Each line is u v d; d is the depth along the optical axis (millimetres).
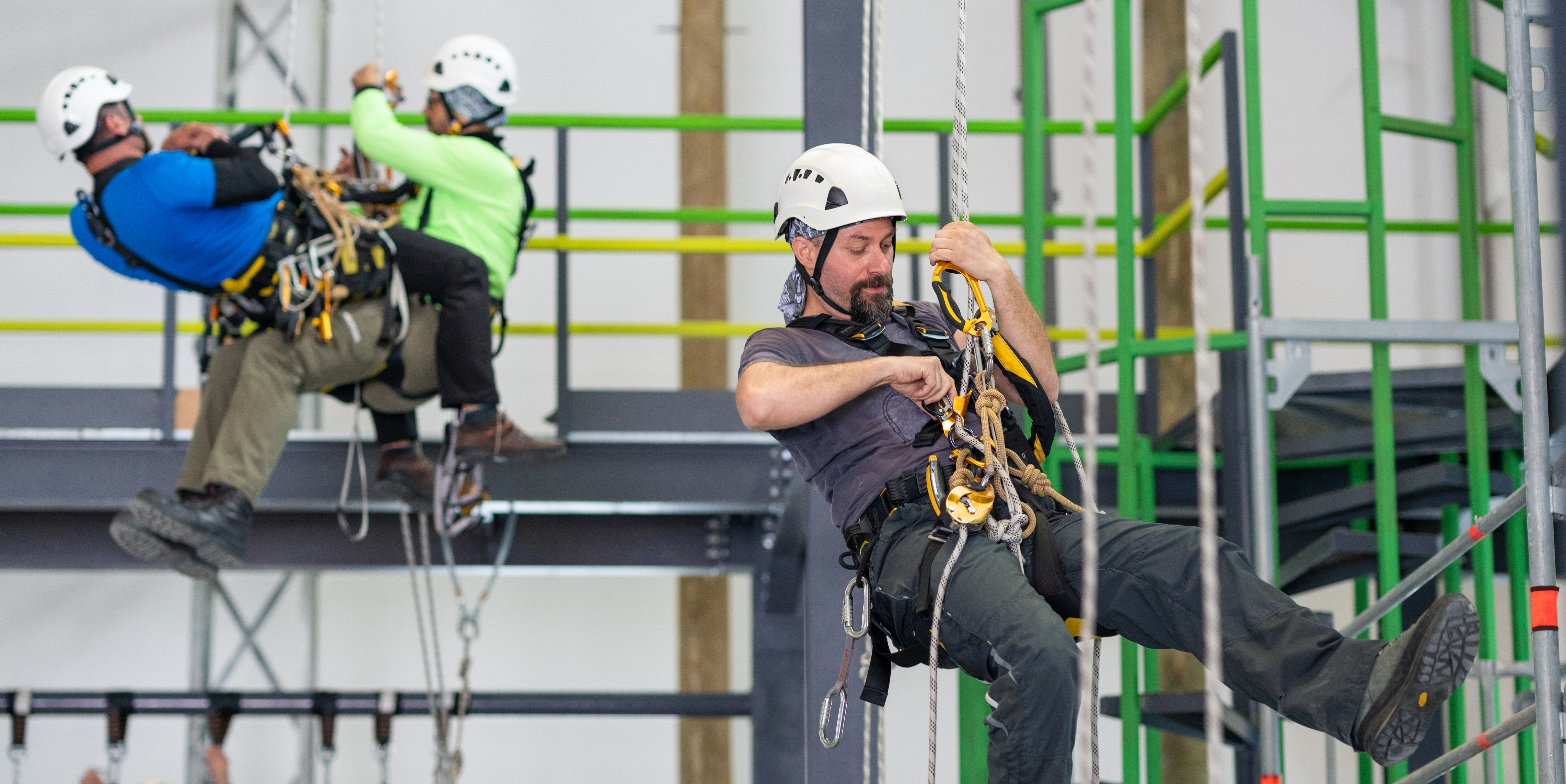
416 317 5355
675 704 7016
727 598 10141
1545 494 2736
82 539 6715
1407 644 2328
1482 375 4703
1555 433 3525
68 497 6168
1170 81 8375
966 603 2670
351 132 10062
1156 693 5293
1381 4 10047
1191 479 6371
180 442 6242
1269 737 4500
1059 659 2508
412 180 5426
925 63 10422
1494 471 5520
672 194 10391
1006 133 6523
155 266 4949
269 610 9625
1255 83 4871
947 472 2855
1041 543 2746
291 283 4977
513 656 10234
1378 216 4938
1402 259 9922
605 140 10398
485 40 5625
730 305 10375
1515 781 9266
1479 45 9766
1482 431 4766
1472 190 5336
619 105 10422
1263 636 2521
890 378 2834
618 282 10320
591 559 6875
